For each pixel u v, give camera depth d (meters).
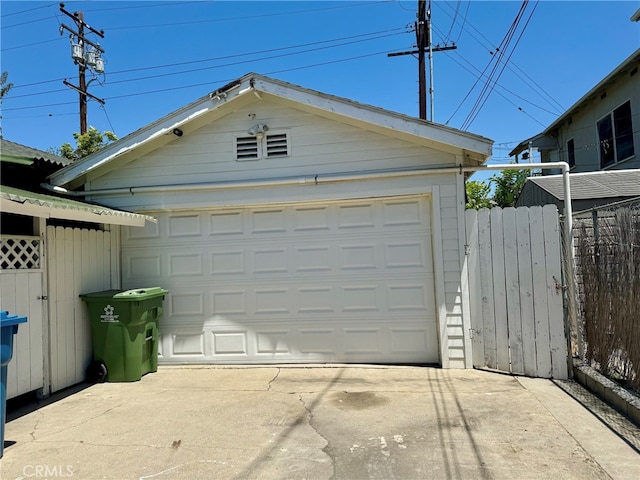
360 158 6.02
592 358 5.11
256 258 6.29
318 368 5.89
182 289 6.42
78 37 16.67
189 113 6.03
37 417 4.30
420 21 14.44
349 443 3.55
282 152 6.20
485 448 3.40
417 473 3.04
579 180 9.57
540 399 4.48
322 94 5.73
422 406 4.35
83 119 17.02
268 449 3.47
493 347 5.55
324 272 6.14
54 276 5.14
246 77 5.89
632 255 4.21
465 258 5.68
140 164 6.50
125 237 6.55
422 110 14.23
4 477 3.10
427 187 5.83
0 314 3.38
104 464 3.28
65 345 5.25
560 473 3.01
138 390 5.14
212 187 6.27
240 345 6.27
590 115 13.31
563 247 5.45
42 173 6.60
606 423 3.82
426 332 5.91
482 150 5.39
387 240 6.02
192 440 3.68
